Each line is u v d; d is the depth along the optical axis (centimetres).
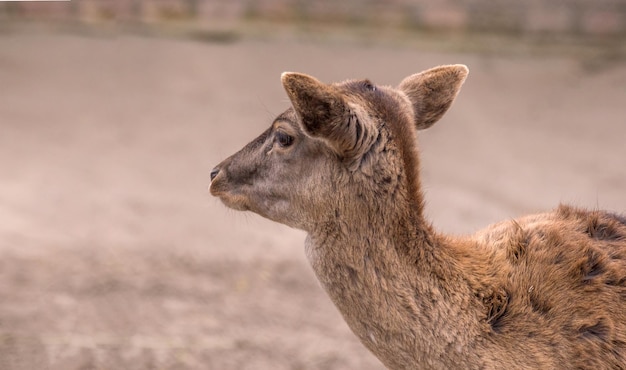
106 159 3678
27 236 2877
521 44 5097
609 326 1318
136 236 2970
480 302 1345
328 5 5100
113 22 5019
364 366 2212
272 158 1459
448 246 1384
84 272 2645
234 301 2553
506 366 1323
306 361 2223
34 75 4491
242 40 5050
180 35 5038
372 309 1362
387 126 1360
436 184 3572
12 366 2067
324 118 1303
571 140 4103
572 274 1350
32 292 2480
